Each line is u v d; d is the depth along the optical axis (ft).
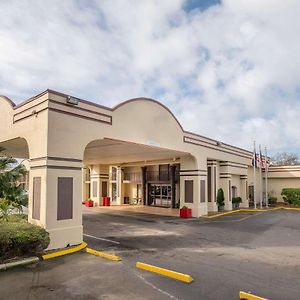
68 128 44.04
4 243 33.68
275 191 123.85
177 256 37.68
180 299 24.14
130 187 118.21
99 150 71.05
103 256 37.45
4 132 54.03
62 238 41.45
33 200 43.01
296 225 65.51
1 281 28.48
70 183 43.50
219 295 24.89
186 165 79.92
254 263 34.50
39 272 31.12
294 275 30.12
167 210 95.25
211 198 90.74
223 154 92.84
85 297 24.67
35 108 44.62
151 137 60.44
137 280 28.63
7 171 51.03
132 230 57.77
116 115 52.26
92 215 83.15
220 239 49.08
